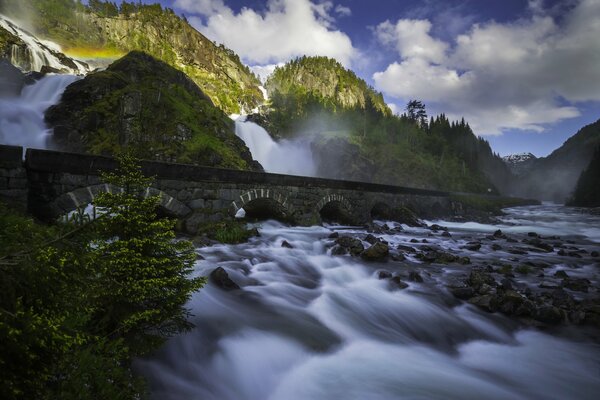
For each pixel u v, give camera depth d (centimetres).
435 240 2305
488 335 852
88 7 16438
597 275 1437
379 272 1262
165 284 529
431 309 968
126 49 15212
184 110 4897
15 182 1090
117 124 4294
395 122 12544
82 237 302
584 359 746
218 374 604
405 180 9456
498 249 2038
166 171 1548
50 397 288
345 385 607
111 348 395
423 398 575
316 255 1500
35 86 4991
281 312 862
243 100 14450
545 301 1027
